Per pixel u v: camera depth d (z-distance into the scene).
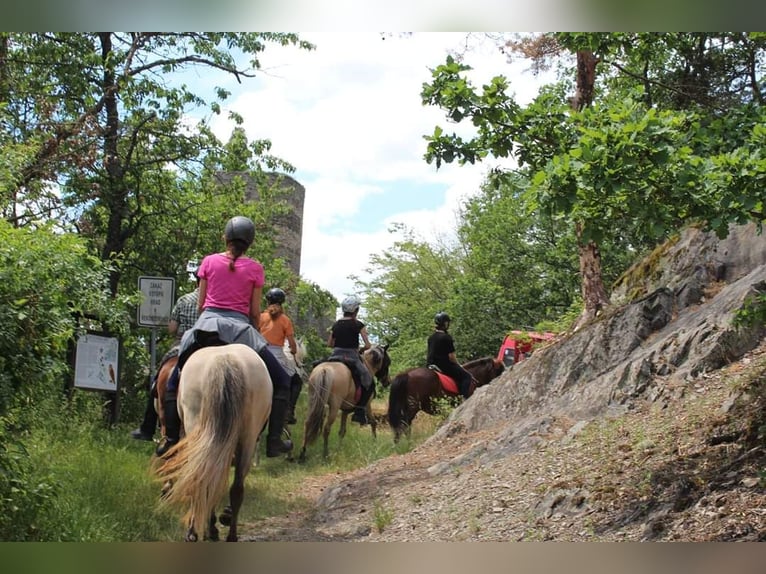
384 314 32.81
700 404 7.02
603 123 5.36
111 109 13.20
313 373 10.99
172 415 5.78
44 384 5.26
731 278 9.50
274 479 9.46
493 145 6.03
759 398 6.35
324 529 6.68
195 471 4.59
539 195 5.18
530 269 23.70
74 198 12.53
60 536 4.96
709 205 5.05
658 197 5.16
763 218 5.27
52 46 12.40
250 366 5.07
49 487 5.04
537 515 5.79
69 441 8.01
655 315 9.41
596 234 5.48
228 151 14.48
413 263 33.28
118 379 9.95
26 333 4.98
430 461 9.03
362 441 11.91
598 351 9.46
